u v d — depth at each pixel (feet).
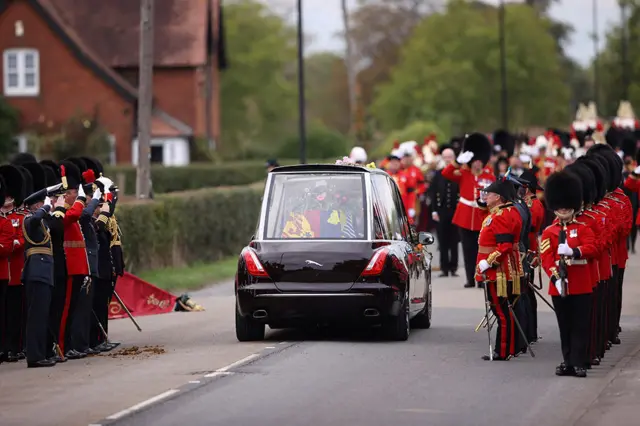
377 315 144.36
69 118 538.06
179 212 255.09
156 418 104.17
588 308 123.34
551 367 129.59
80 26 604.08
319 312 144.36
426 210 307.58
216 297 210.59
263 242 147.33
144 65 272.72
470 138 214.07
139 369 132.05
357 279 144.25
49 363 137.69
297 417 103.81
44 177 160.25
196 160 594.65
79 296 144.05
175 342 154.10
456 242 239.30
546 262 123.95
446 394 113.91
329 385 118.73
